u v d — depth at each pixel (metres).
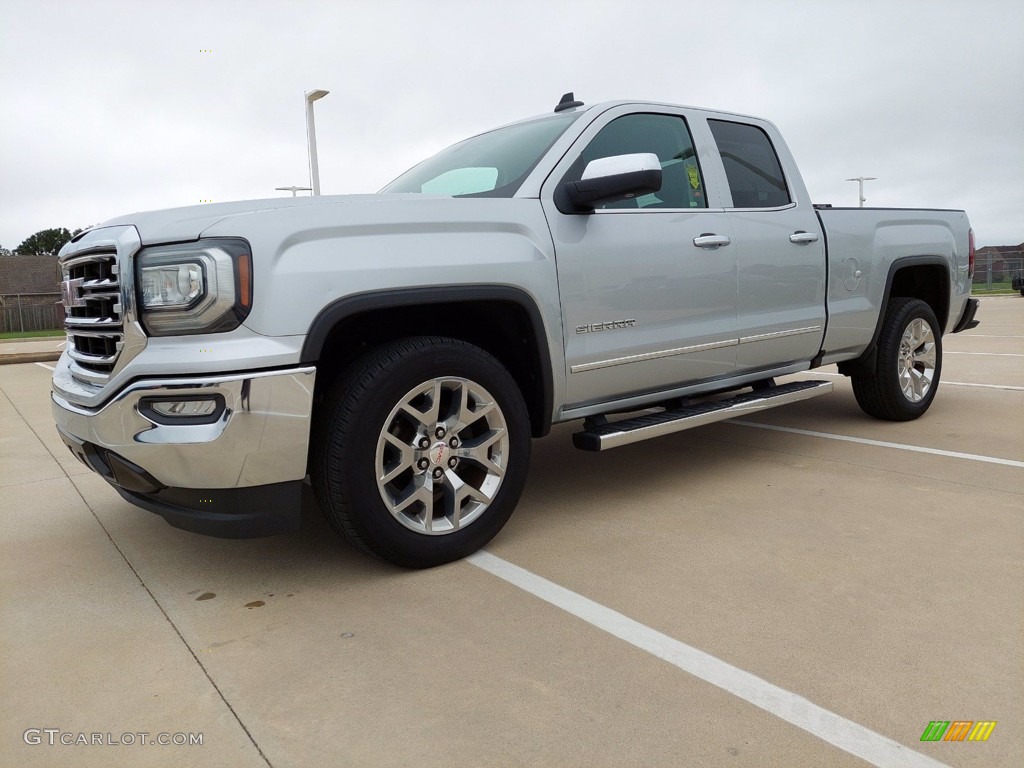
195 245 2.47
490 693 2.03
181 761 1.80
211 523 2.56
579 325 3.25
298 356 2.50
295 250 2.54
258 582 2.84
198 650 2.33
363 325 2.94
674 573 2.77
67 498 4.09
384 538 2.73
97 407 2.66
